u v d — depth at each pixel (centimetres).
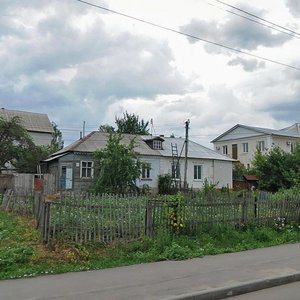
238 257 1024
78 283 755
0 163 3806
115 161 2945
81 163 3591
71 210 1048
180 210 1175
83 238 1044
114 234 1075
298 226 1464
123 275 821
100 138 3866
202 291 709
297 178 3662
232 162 4547
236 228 1318
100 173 3002
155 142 4106
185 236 1168
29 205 1725
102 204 1075
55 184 3238
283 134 5912
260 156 4166
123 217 1094
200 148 4484
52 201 1052
